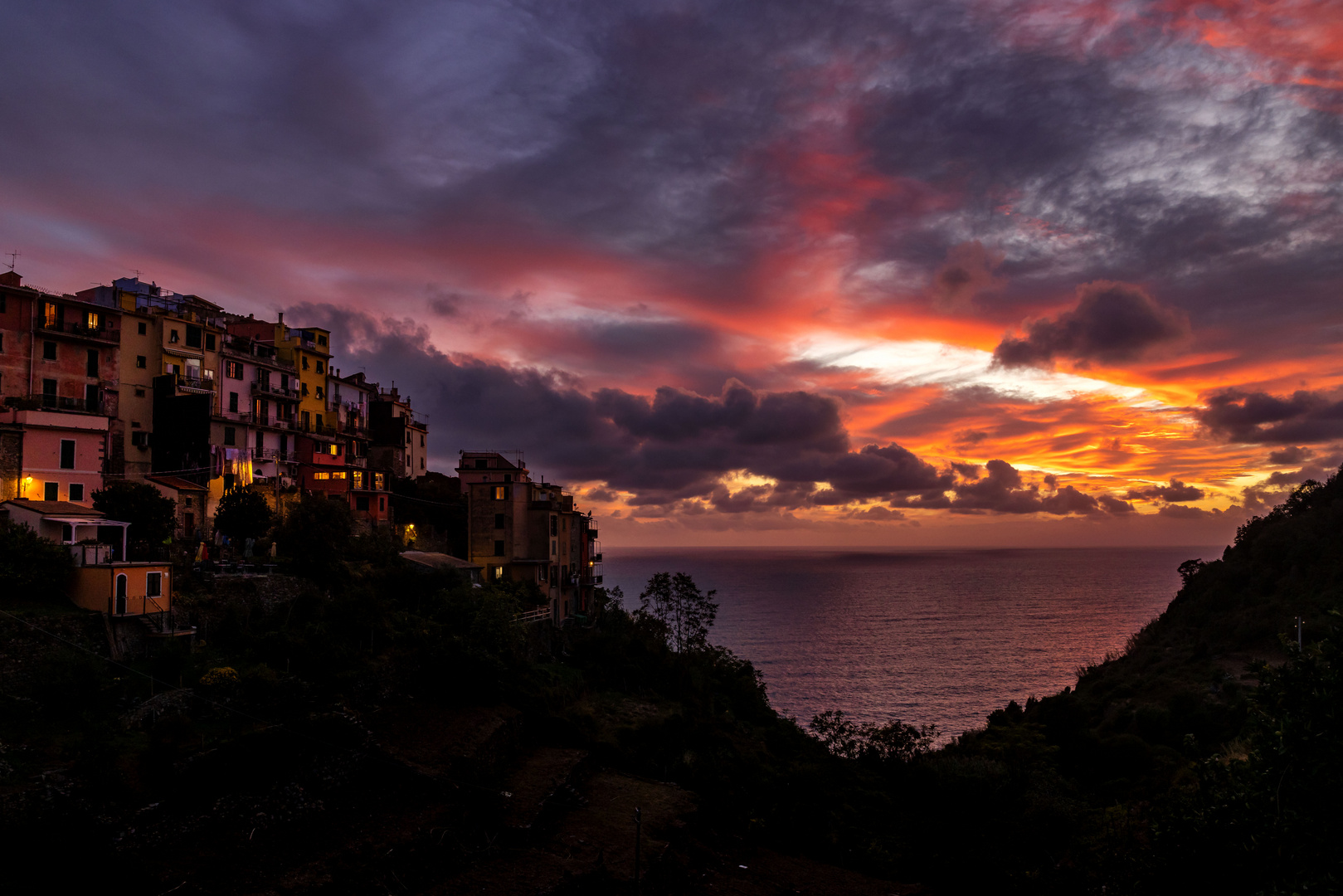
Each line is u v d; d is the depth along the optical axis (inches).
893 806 2144.4
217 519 2213.3
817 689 5187.0
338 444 3314.5
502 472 3521.2
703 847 1627.7
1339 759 707.4
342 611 1801.2
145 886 1010.7
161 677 1389.0
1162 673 3321.9
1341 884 639.1
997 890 1711.4
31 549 1455.5
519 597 2748.5
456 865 1288.1
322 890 1093.8
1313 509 4050.2
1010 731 2578.7
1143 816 1088.2
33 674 1284.4
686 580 3275.1
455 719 1708.9
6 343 2244.1
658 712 2295.8
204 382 2733.8
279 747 1304.1
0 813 970.7
